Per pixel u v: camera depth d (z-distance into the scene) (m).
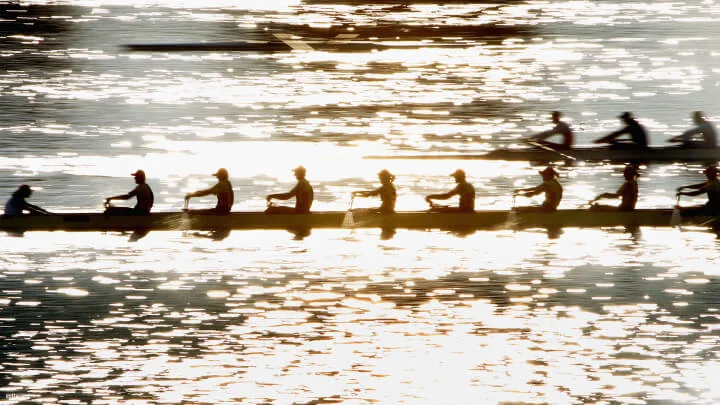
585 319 81.31
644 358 73.94
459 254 98.50
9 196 119.75
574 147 144.75
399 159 143.25
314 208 116.69
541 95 193.75
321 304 84.31
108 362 72.75
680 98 189.62
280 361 73.06
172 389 68.56
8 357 73.31
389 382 69.75
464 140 156.25
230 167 137.62
